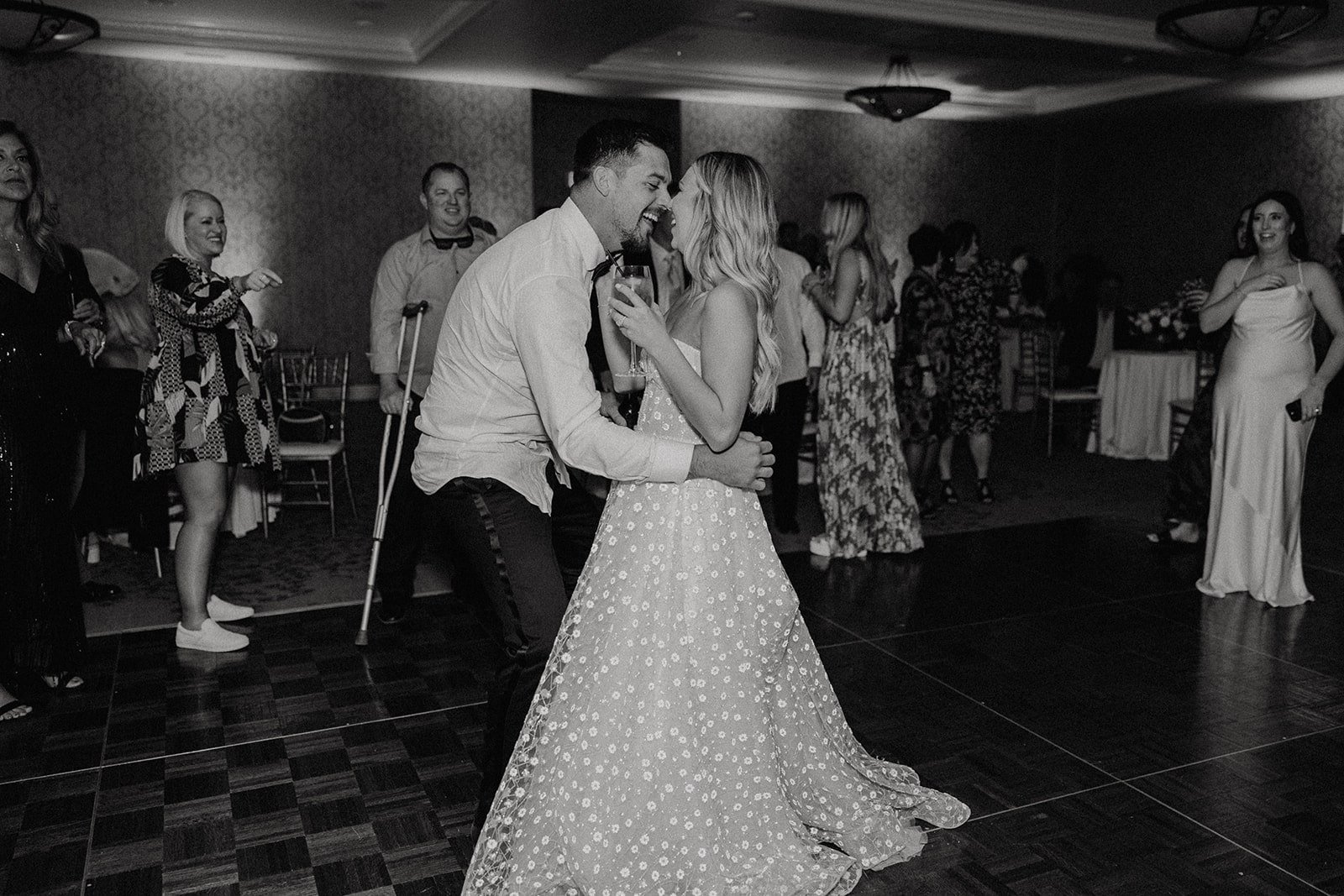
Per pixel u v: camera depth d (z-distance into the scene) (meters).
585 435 2.16
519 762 2.28
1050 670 3.63
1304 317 4.23
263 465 3.74
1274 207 4.16
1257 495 4.34
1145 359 7.69
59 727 3.18
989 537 5.42
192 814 2.67
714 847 2.21
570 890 2.24
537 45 8.80
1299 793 2.77
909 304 5.61
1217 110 12.39
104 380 4.40
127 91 9.77
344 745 3.06
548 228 2.32
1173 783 2.82
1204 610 4.26
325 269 10.67
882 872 2.41
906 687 3.48
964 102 12.11
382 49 9.62
